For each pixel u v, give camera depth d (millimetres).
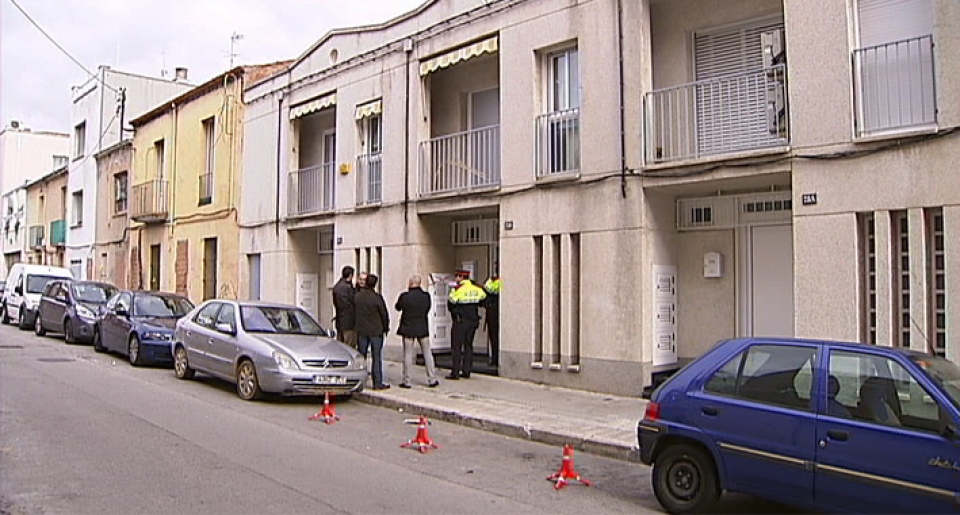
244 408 10703
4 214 44031
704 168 10492
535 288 12664
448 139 14633
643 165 11195
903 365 5375
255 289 20078
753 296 11172
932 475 4984
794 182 9523
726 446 5922
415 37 15141
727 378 6168
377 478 7066
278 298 18891
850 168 9070
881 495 5172
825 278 9211
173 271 23766
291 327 12453
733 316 11359
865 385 5492
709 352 6441
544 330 12453
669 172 10898
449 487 6844
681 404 6273
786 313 10828
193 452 7844
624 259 11375
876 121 9008
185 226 23219
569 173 12188
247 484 6680
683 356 11820
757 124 10484
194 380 13312
